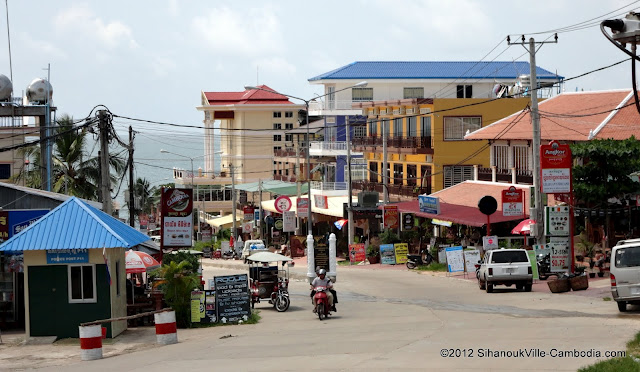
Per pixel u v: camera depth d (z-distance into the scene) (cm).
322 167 9112
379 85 9844
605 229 4088
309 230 5744
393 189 7150
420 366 1606
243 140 12862
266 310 3225
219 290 2789
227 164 13000
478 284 3866
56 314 2438
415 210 5556
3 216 2700
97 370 1838
